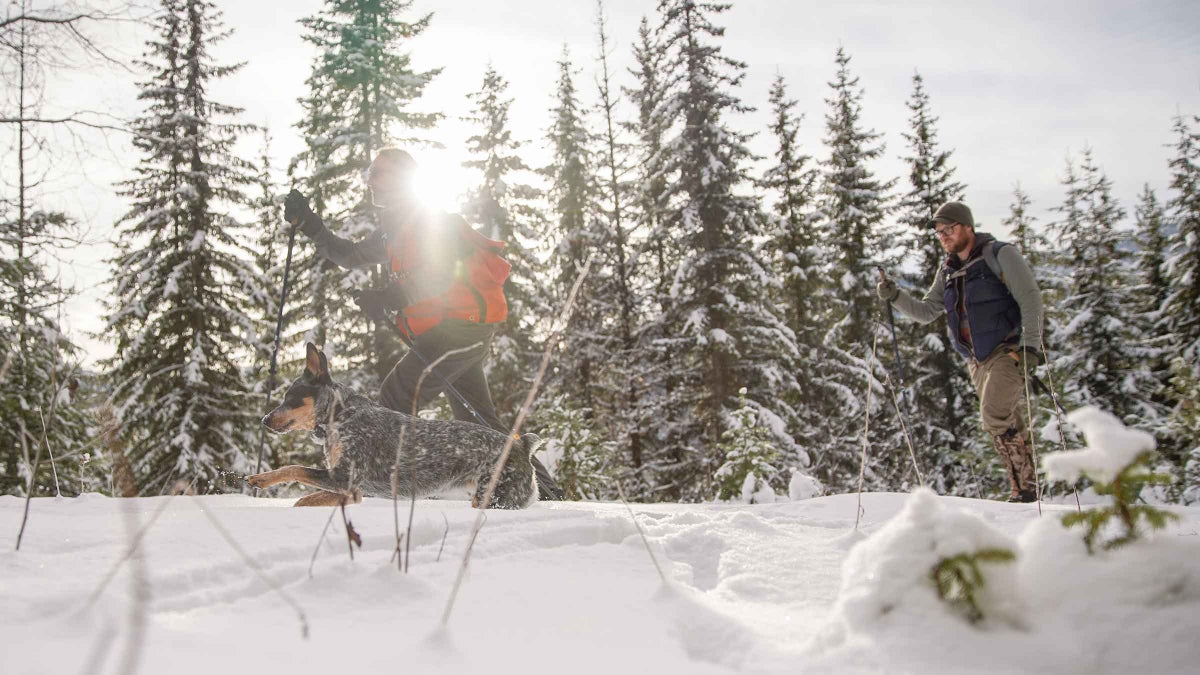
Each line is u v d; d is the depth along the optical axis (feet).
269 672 4.11
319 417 14.79
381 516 10.12
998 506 14.61
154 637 4.48
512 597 6.38
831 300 87.25
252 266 68.49
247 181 69.36
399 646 4.83
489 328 18.19
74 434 35.19
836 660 4.59
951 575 4.76
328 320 66.95
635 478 75.05
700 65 72.02
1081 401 77.10
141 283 63.93
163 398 62.28
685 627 5.80
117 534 8.77
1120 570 4.71
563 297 83.30
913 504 5.23
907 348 88.69
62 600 5.21
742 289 72.08
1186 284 77.46
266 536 8.56
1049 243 103.55
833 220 90.07
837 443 73.05
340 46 71.56
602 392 81.30
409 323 17.79
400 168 18.16
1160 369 83.30
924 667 4.37
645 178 77.05
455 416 18.70
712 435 68.28
